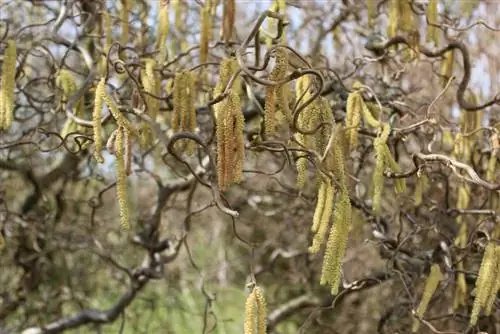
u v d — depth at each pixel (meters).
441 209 3.36
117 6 3.83
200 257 6.82
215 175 2.55
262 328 2.07
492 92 4.33
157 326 5.93
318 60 4.09
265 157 5.09
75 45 3.22
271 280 6.54
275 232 5.79
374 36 3.65
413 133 3.52
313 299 5.18
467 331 3.01
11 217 5.18
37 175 5.40
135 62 2.96
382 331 3.80
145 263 4.29
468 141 3.33
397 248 3.29
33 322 5.47
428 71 4.58
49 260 5.50
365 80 4.04
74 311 5.81
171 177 5.26
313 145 2.35
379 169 2.45
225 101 2.08
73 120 2.71
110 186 3.80
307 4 4.55
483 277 2.34
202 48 2.88
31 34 3.89
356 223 3.64
